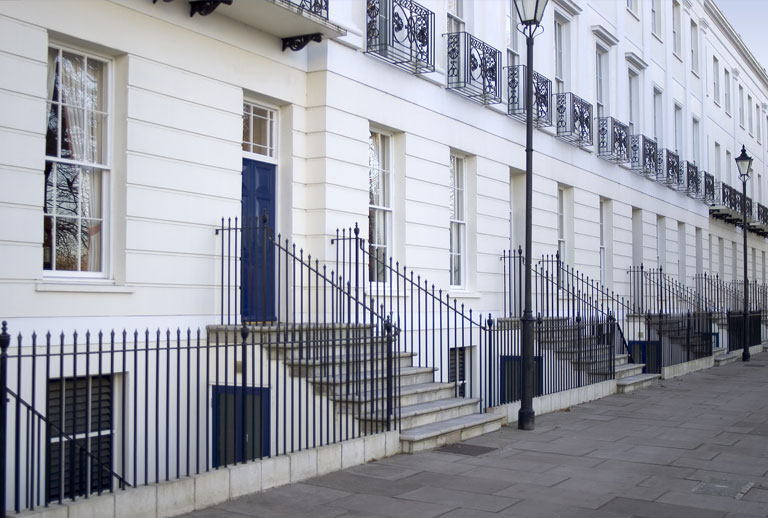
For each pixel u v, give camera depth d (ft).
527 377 36.70
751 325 90.53
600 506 23.94
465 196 48.70
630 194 74.38
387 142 42.32
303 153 36.65
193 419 30.19
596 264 65.57
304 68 36.81
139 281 28.40
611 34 68.90
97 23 27.22
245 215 34.27
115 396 27.86
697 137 98.48
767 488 26.53
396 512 22.76
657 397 49.44
